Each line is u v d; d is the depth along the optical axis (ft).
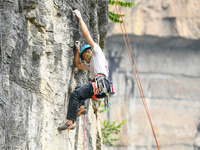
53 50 35.78
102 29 54.65
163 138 291.99
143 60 303.27
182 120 300.61
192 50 309.42
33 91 31.83
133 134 286.66
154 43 300.20
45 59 34.30
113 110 287.69
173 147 293.64
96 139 52.85
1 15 28.63
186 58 310.04
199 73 310.04
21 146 28.66
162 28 287.69
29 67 31.53
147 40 293.84
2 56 27.55
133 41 296.30
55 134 35.42
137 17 282.56
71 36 39.40
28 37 31.76
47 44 34.68
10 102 27.86
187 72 309.42
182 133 297.12
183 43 299.79
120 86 294.46
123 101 292.20
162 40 294.05
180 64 308.60
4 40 28.22
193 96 306.76
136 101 295.69
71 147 39.32
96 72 36.14
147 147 286.87
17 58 29.60
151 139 289.53
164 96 302.45
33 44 32.48
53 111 35.29
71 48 39.45
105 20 54.29
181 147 294.25
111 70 297.33
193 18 288.30
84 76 44.29
